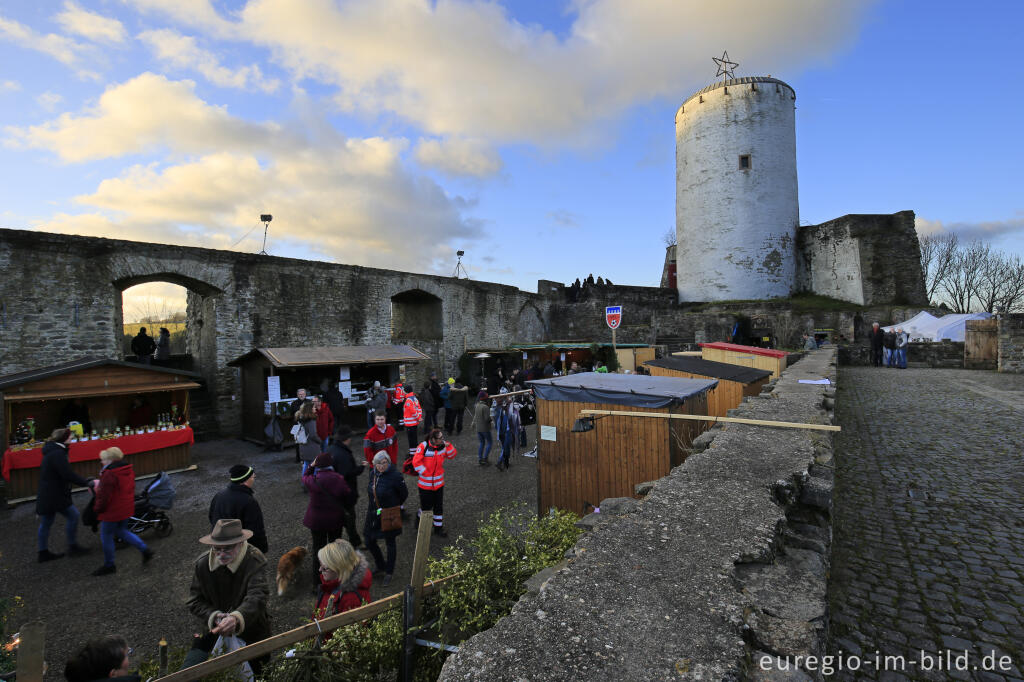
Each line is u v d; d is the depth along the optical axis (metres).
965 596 3.38
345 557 3.55
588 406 6.13
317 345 15.09
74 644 4.25
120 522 5.58
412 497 7.88
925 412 9.88
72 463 8.13
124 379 8.82
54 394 8.01
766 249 28.36
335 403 10.84
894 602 3.34
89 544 6.21
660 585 1.94
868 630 3.05
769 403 6.15
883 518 4.74
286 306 14.37
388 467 5.25
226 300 13.05
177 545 6.18
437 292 19.42
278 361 11.08
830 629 3.07
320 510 4.95
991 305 42.34
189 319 14.66
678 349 22.30
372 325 16.75
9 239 9.68
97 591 5.11
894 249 26.05
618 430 5.97
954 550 4.03
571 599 1.86
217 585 3.24
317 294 15.16
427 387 11.91
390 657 2.53
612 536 2.38
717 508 2.68
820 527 3.02
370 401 11.74
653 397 5.75
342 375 12.43
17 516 7.27
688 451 5.87
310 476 5.07
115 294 11.16
